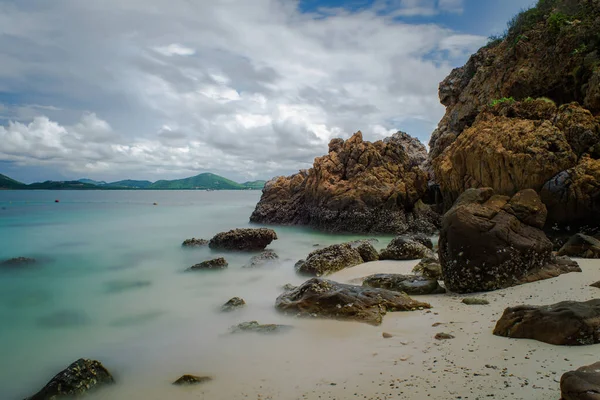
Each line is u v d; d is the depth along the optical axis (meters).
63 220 43.28
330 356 8.08
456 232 12.76
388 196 31.25
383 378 6.81
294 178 41.62
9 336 10.51
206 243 25.42
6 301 13.89
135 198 108.88
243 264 19.53
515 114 25.17
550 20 28.77
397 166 33.66
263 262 18.92
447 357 7.38
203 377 7.53
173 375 7.86
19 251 24.03
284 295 12.17
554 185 20.28
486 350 7.46
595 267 13.66
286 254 22.73
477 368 6.72
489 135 23.77
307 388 6.76
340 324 10.02
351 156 35.03
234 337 9.49
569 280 12.05
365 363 7.55
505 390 5.80
